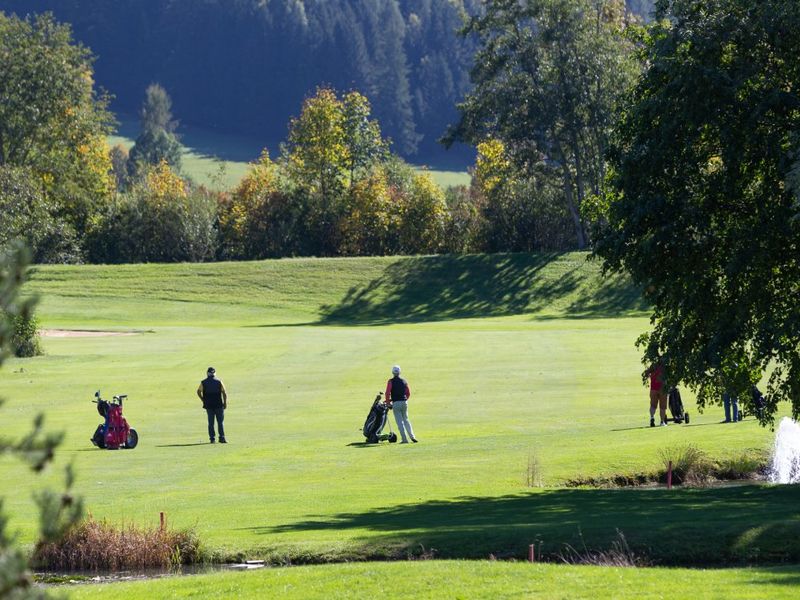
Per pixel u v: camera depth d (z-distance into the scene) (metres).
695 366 62.66
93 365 147.62
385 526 50.47
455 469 70.62
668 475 66.44
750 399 68.50
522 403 105.69
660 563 43.81
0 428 93.44
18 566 12.19
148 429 94.44
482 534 46.75
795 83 61.09
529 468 68.94
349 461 75.00
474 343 167.62
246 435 89.75
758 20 59.34
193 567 46.47
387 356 152.62
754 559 44.00
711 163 67.00
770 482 69.00
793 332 57.69
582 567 39.94
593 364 137.12
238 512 55.69
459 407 103.94
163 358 155.12
